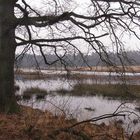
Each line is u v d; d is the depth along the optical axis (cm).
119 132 1096
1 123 1014
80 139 866
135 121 1655
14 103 1308
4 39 1270
